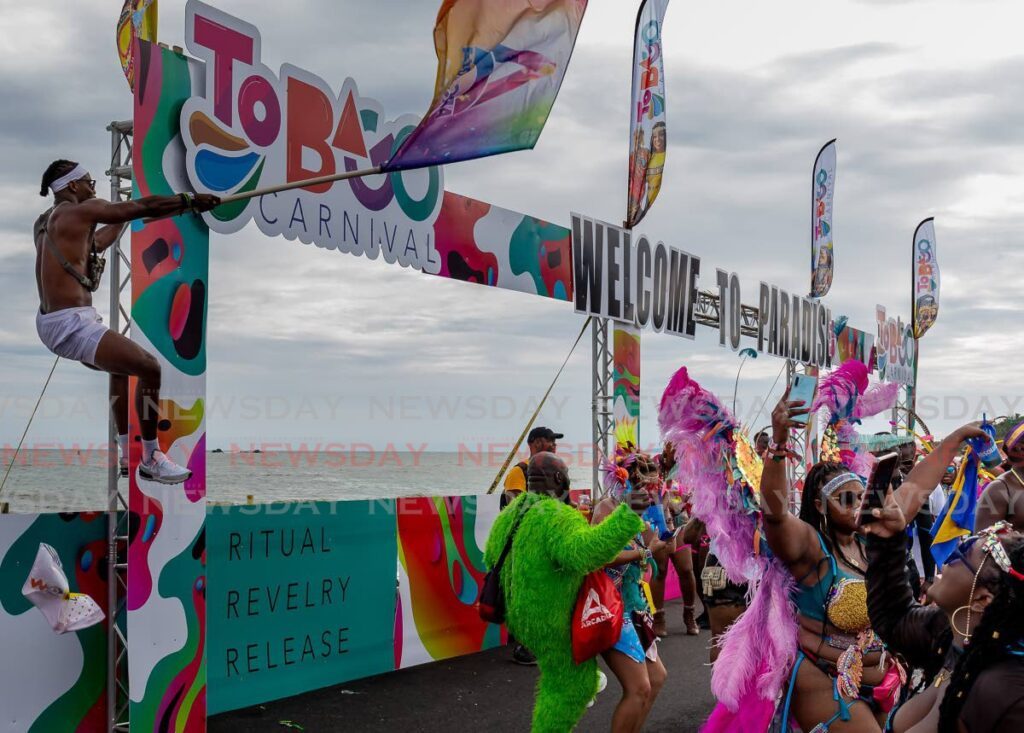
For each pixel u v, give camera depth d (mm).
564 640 4367
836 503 3869
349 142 6414
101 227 5051
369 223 6605
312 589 6637
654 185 9875
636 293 9625
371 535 7160
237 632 6082
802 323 14359
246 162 5605
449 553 7918
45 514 4941
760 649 4066
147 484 5000
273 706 6258
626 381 9523
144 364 4480
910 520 3941
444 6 4820
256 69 5680
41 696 4887
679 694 6844
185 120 5211
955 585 2754
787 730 3963
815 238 14883
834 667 3873
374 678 7098
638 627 4977
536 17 4711
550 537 4297
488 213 7828
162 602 5055
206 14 5359
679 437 4309
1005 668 2596
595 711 6348
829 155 14844
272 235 5793
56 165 4500
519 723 5957
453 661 7750
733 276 12156
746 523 4164
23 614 4824
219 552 5969
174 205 4438
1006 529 2754
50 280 4414
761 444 5078
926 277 19609
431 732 5738
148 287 5062
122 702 5293
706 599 6207
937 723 2816
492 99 4750
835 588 3855
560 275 8688
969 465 5020
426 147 4742
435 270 7262
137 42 4984
